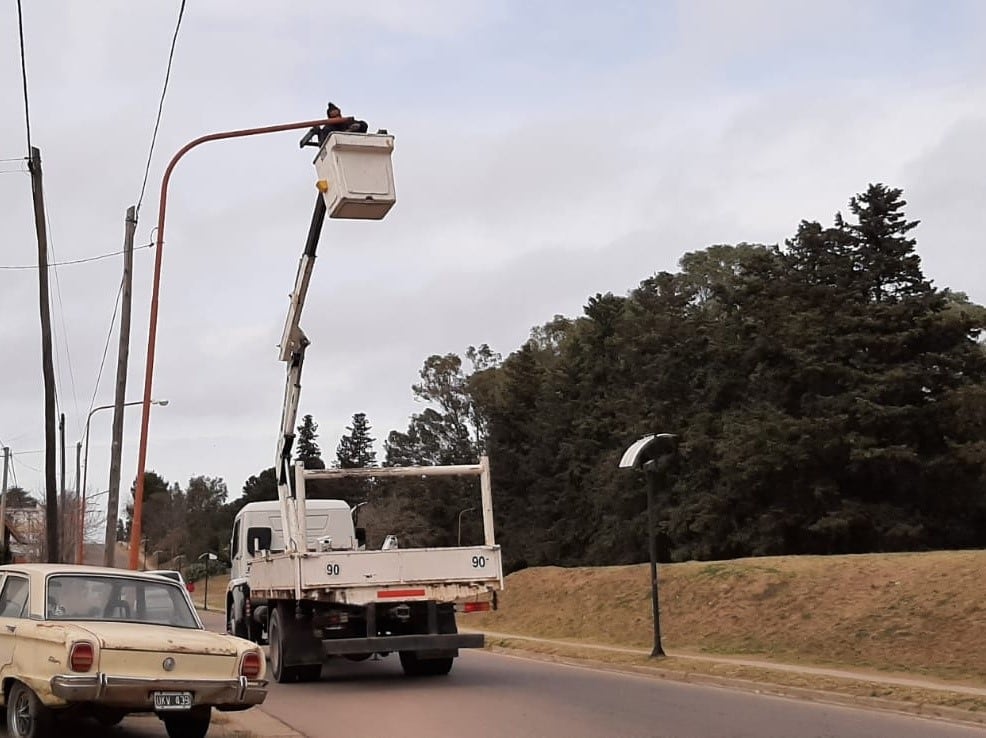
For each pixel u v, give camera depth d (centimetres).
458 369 8200
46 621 1009
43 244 2075
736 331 4866
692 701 1509
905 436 4097
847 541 4184
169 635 1004
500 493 6988
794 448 4091
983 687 1585
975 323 4262
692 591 2841
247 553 2244
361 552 1638
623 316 6212
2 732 1066
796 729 1246
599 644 2717
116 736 1120
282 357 1773
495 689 1639
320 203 1616
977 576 2159
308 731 1200
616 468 5269
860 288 4431
